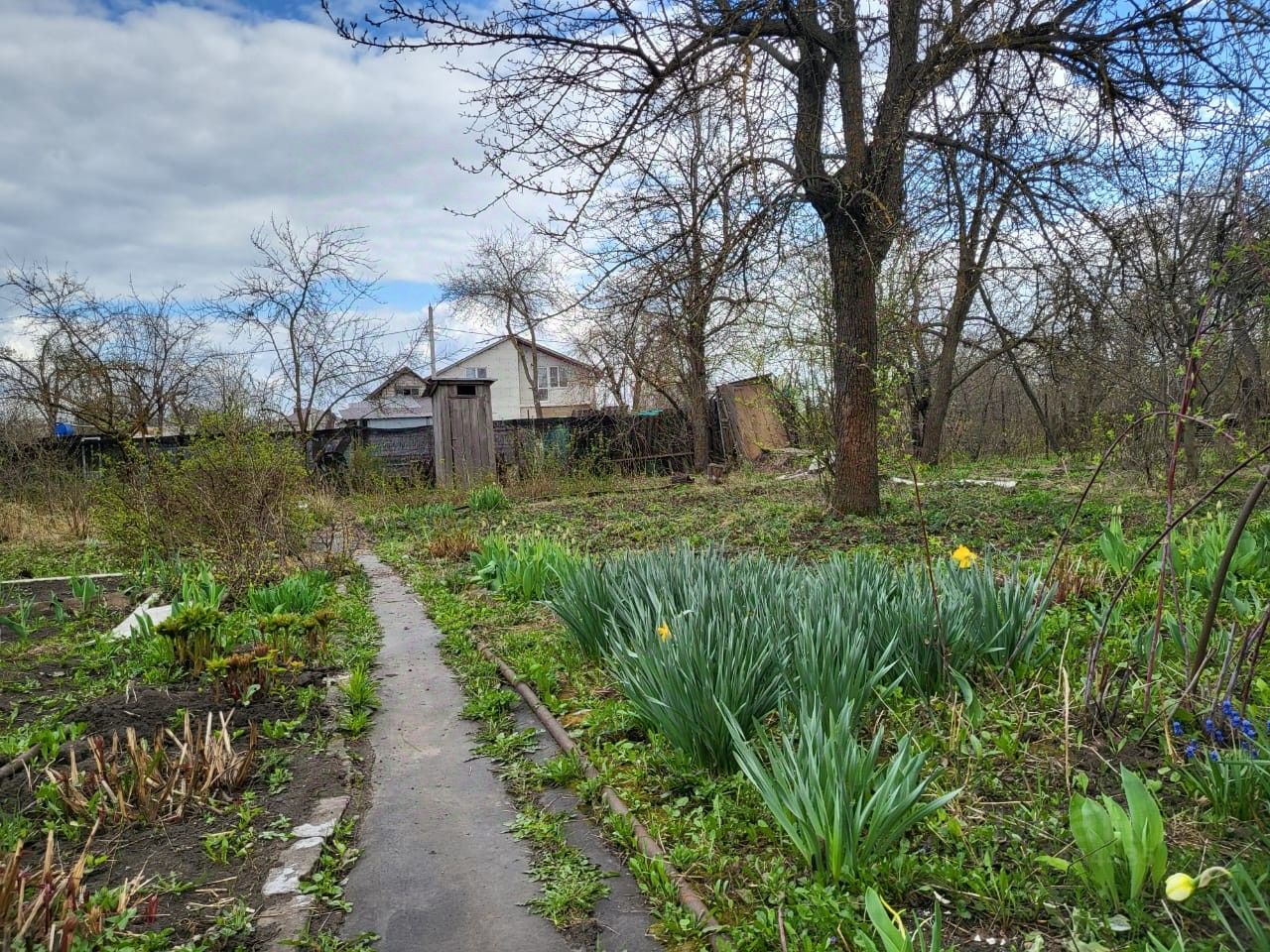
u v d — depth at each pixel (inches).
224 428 340.8
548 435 807.1
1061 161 354.6
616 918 107.7
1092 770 130.8
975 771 132.4
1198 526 272.8
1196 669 131.3
